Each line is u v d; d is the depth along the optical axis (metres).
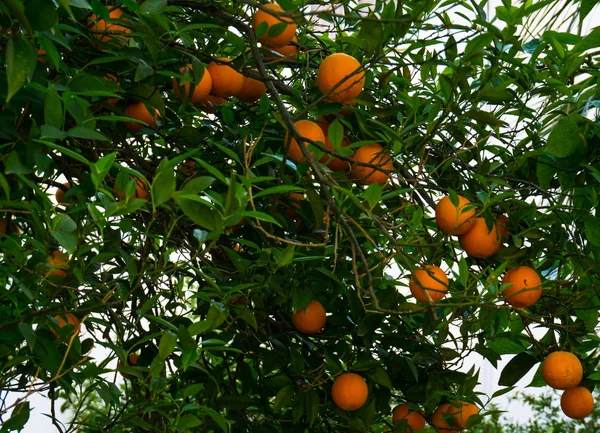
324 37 1.81
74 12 1.27
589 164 1.62
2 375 1.29
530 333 1.64
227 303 1.42
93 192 1.22
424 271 1.46
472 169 1.63
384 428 1.98
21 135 1.09
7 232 1.37
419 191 1.66
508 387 1.72
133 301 1.66
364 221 1.66
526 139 1.76
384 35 1.26
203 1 1.50
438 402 1.74
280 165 1.39
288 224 1.69
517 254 1.49
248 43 1.49
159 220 1.56
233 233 1.70
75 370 1.38
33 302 1.13
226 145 1.72
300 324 1.64
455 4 1.61
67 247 0.92
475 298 1.40
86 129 0.97
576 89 1.75
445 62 1.34
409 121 1.58
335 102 1.42
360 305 1.68
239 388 1.98
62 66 1.14
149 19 1.26
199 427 1.70
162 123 1.70
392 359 1.78
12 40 0.90
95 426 1.40
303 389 1.68
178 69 1.46
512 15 1.59
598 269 1.57
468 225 1.42
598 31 1.55
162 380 1.34
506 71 1.74
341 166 1.56
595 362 1.67
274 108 1.80
